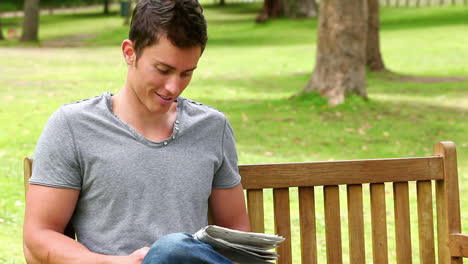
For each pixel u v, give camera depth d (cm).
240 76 2105
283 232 331
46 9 6694
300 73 2205
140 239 247
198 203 257
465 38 3125
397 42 3133
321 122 1298
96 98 259
